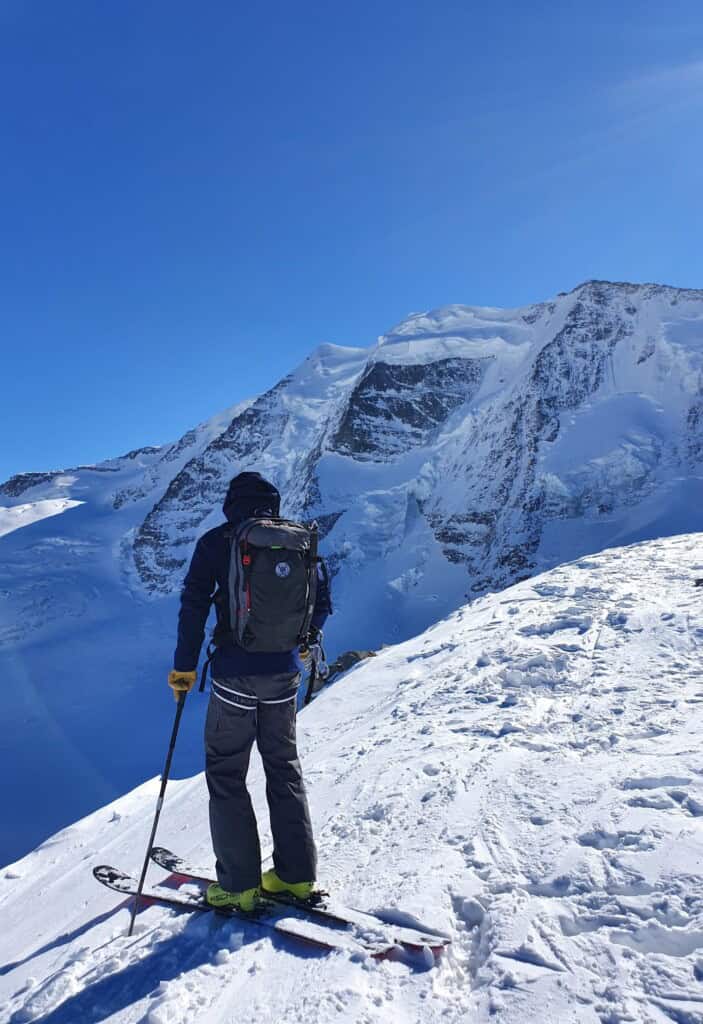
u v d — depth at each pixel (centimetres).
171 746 318
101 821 785
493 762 432
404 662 955
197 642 307
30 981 328
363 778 475
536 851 301
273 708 314
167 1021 238
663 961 214
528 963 226
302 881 305
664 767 356
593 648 693
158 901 341
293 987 244
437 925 264
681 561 1123
